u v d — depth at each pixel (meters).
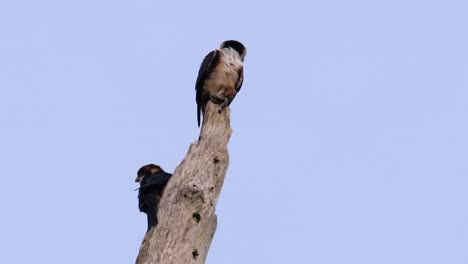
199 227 12.05
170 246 11.74
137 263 11.73
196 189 12.20
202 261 11.98
